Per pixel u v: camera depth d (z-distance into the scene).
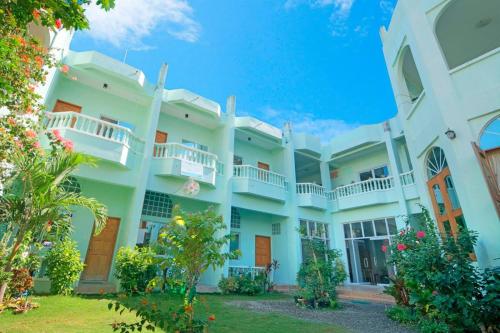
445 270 5.12
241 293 11.34
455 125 6.98
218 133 14.73
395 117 14.78
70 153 6.13
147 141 10.98
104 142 9.39
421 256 5.61
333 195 16.72
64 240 7.90
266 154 17.45
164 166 11.18
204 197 12.34
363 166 17.42
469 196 6.42
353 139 16.31
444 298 4.85
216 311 7.25
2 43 3.15
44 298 6.84
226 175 13.25
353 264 15.05
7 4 2.61
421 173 9.12
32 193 5.30
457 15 8.57
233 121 14.49
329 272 9.31
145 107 12.63
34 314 5.48
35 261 7.12
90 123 9.30
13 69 3.87
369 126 15.76
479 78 6.85
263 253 15.51
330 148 17.70
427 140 8.40
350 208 15.53
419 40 8.23
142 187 10.34
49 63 5.03
